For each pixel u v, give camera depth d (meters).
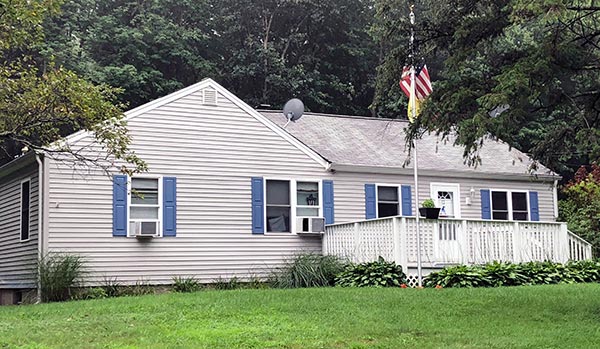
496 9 10.64
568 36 10.26
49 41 26.64
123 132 14.55
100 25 30.08
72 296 15.16
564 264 17.39
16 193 17.77
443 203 20.45
